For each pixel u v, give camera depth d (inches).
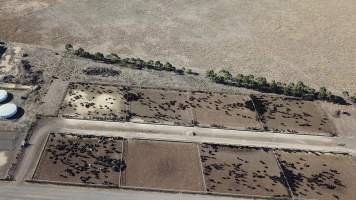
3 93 3622.0
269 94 4143.7
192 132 3558.1
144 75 4158.5
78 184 2999.5
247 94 4092.0
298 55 4817.9
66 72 4052.7
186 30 5002.5
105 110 3668.8
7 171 3026.6
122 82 4023.1
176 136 3508.9
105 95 3836.1
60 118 3526.1
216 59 4562.0
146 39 4736.7
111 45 4557.1
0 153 3149.6
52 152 3221.0
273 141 3604.8
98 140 3368.6
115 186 3024.1
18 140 3275.1
